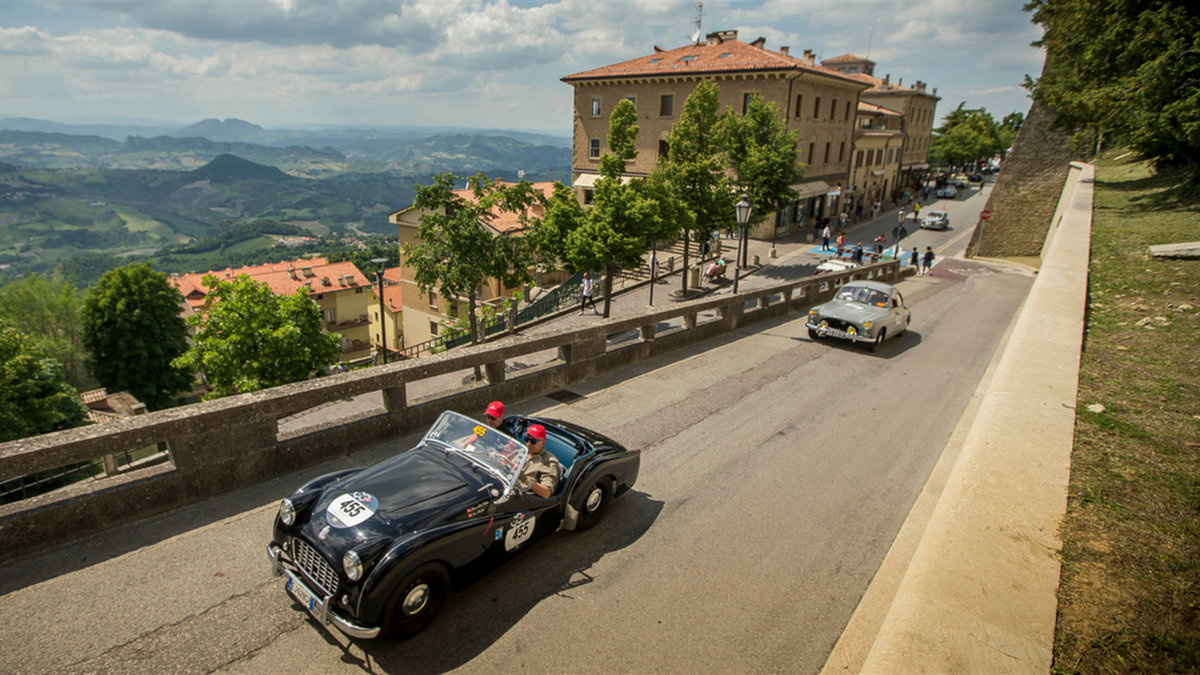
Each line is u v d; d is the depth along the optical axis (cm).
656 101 4575
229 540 566
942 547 410
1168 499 482
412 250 2147
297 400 684
